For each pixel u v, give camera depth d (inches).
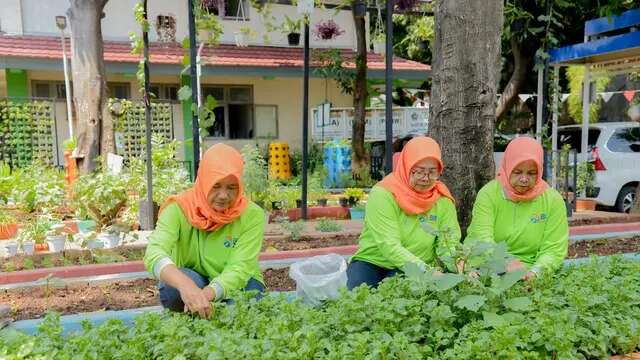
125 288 185.2
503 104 590.2
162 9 586.6
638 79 618.8
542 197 157.6
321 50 590.2
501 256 119.1
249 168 348.8
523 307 110.0
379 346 94.2
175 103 575.8
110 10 574.6
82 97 440.5
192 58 249.1
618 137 411.8
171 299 133.6
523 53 563.2
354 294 115.7
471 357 97.2
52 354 96.2
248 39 610.2
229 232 138.5
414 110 595.5
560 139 450.6
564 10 480.7
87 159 439.5
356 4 354.0
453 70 185.2
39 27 550.0
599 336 108.4
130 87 569.9
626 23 357.7
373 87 652.7
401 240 152.1
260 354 93.4
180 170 361.1
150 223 294.2
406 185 150.2
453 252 126.7
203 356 93.0
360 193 394.0
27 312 158.9
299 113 637.9
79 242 257.9
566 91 745.0
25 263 212.5
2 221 289.4
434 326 107.6
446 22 185.9
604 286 126.6
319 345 97.6
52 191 334.0
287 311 112.7
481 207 159.5
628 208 405.1
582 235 269.1
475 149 187.3
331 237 271.3
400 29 799.7
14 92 524.1
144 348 100.9
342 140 557.0
